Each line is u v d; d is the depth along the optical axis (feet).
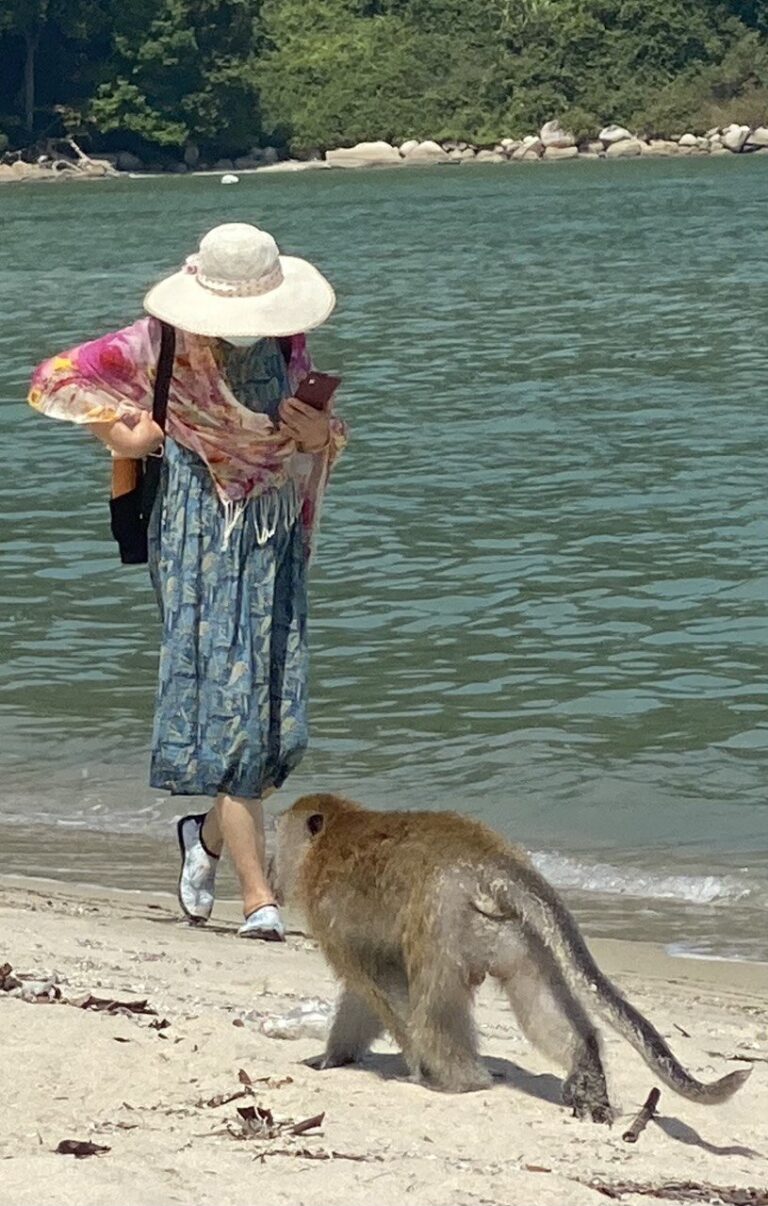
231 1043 17.33
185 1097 15.84
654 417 71.31
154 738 21.36
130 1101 15.67
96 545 52.44
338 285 127.54
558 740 35.88
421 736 36.24
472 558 49.93
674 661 40.65
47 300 120.57
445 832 16.26
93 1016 18.06
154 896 27.53
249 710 21.04
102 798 33.17
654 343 93.04
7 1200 12.96
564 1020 15.64
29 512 57.16
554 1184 14.05
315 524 21.35
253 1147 14.60
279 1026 18.17
